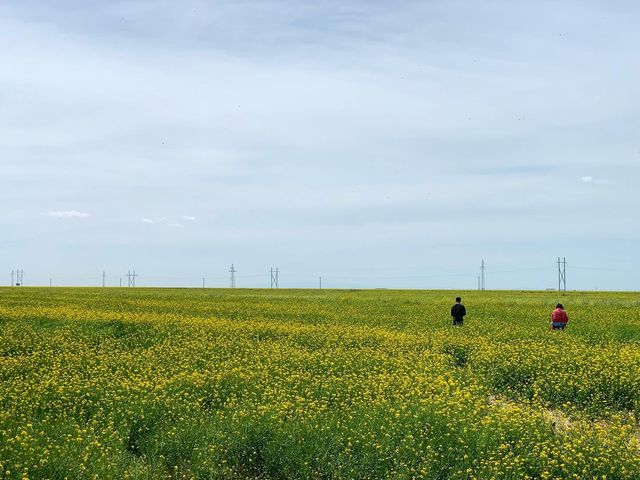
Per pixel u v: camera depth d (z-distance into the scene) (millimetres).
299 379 18594
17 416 14984
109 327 32219
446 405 14914
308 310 45188
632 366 19625
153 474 12078
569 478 11195
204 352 24203
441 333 29062
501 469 11547
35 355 23656
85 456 11688
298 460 12164
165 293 77312
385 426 13383
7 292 72625
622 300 58312
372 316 39656
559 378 18594
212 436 13102
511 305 50812
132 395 16453
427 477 11469
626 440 12602
